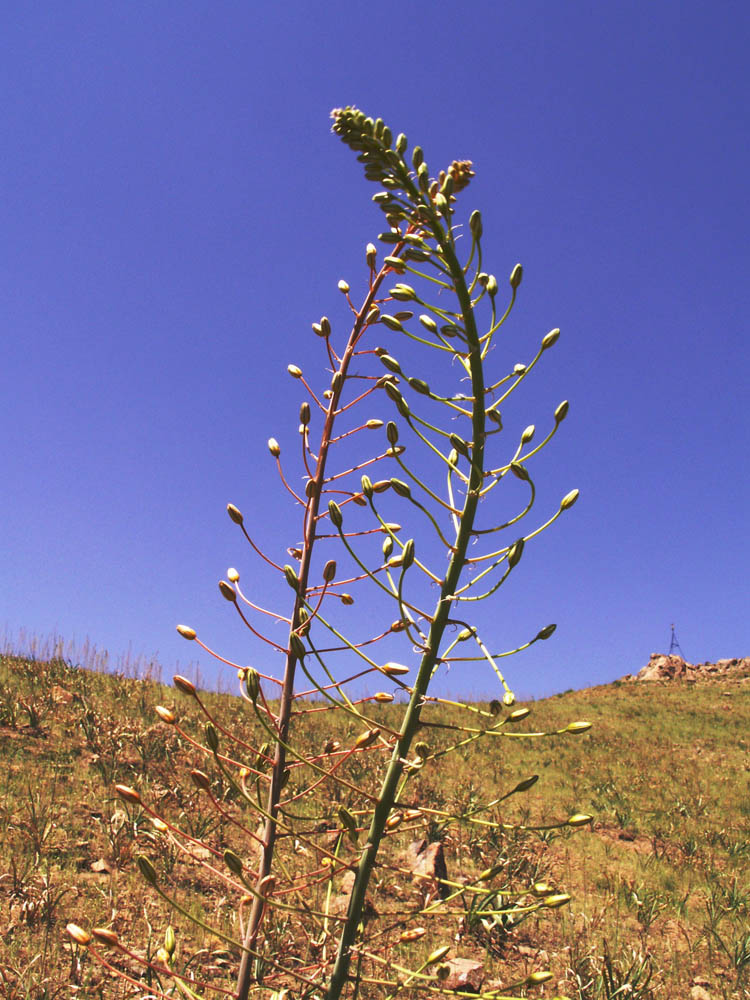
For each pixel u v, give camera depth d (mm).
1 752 6996
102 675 11156
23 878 4711
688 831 9305
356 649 1779
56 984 3736
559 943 5551
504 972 4875
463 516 1834
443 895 5699
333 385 2230
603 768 12664
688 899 7027
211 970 4035
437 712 14570
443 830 6801
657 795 11180
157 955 4039
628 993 4789
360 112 1797
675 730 18078
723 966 5652
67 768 6910
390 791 1765
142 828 5750
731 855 8562
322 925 1992
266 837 1978
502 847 6887
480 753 12109
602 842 8367
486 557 1804
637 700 25875
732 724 19312
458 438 1798
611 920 6168
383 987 4184
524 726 17453
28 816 5680
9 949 4008
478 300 1844
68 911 4543
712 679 32094
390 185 1839
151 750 7559
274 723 2023
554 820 8945
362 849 1766
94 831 5723
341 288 2289
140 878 5152
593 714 21234
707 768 13523
